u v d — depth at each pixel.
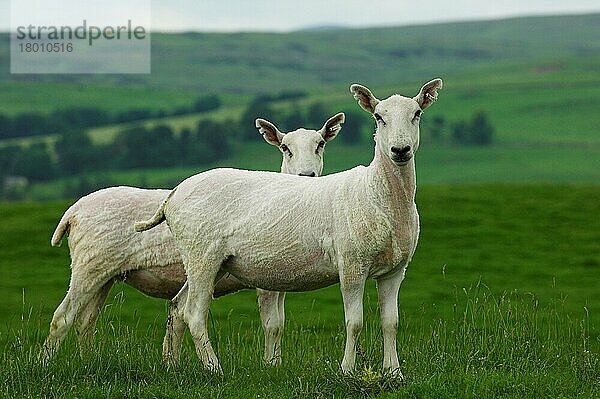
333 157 108.06
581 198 32.47
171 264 10.80
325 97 150.12
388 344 9.31
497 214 29.84
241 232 9.66
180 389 8.85
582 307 17.86
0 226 28.61
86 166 102.94
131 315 17.66
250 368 9.88
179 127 117.69
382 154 9.02
